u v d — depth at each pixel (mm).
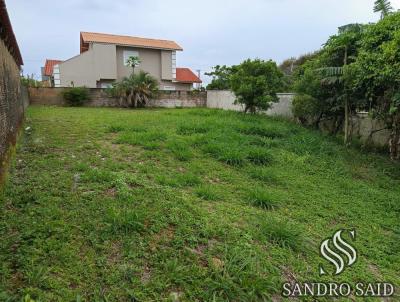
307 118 10352
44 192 3465
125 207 3234
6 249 2365
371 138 8508
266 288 2344
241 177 4965
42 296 1982
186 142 6629
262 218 3455
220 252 2717
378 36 6406
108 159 5145
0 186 3291
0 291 1945
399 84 6117
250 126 8570
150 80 17812
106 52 20547
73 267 2279
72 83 18828
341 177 5688
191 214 3318
